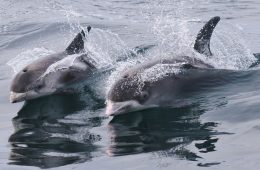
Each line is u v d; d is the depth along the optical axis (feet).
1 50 144.87
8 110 96.48
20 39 154.71
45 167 67.92
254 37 149.59
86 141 77.05
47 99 101.60
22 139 79.82
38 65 108.17
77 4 221.05
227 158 66.64
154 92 92.17
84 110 92.94
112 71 113.39
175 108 89.35
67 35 156.66
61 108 95.14
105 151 72.38
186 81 97.25
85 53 119.24
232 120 80.89
